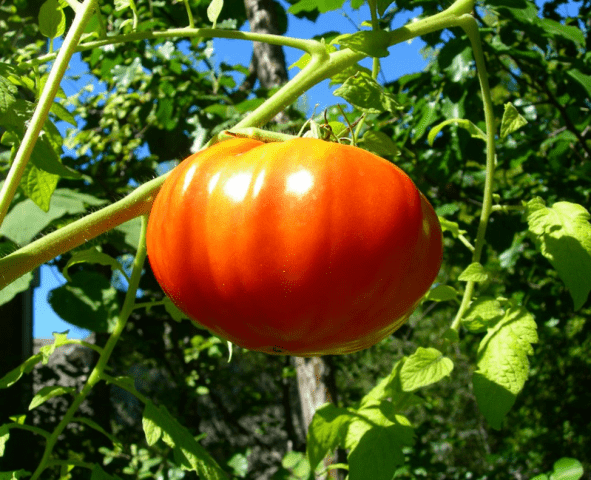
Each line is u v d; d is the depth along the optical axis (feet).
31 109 0.98
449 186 3.40
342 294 0.84
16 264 0.89
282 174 0.86
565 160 3.49
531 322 1.05
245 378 8.07
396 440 1.06
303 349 0.91
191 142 4.01
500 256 3.20
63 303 1.57
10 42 4.27
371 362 9.34
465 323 1.08
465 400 12.23
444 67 2.22
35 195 1.09
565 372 7.33
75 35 0.92
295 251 0.83
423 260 0.91
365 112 0.92
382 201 0.86
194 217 0.87
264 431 7.47
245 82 4.40
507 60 3.45
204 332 5.46
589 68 2.58
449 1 2.27
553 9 3.25
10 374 1.07
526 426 8.75
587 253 1.03
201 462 1.06
